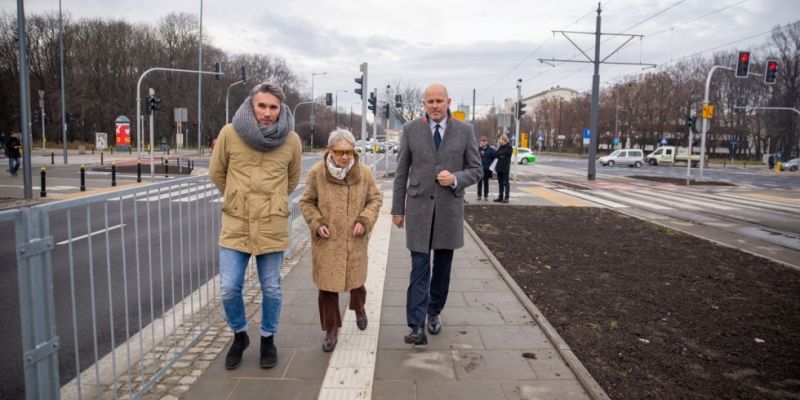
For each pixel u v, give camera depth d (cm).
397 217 392
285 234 338
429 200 378
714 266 632
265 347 338
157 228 333
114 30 6231
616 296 498
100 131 6116
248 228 326
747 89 6031
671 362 346
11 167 2070
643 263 645
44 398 222
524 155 4741
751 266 633
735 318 438
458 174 373
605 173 3234
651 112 6731
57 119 5788
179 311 464
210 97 6619
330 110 9819
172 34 6556
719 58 6244
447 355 359
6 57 5638
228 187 326
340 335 398
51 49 5878
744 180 2884
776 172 4206
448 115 388
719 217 1208
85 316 457
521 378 324
